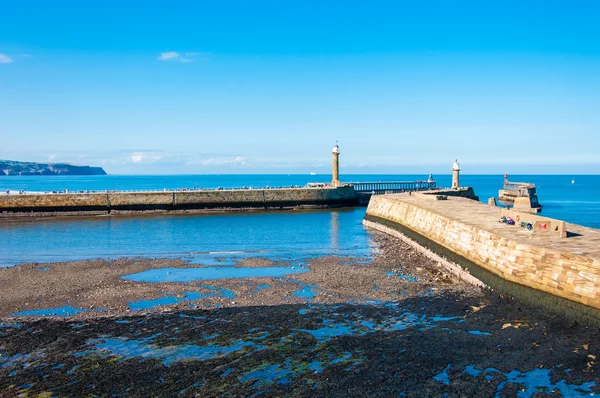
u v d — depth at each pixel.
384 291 33.44
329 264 43.78
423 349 22.62
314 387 19.08
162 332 25.38
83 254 50.50
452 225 44.00
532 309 28.11
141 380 19.91
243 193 104.62
